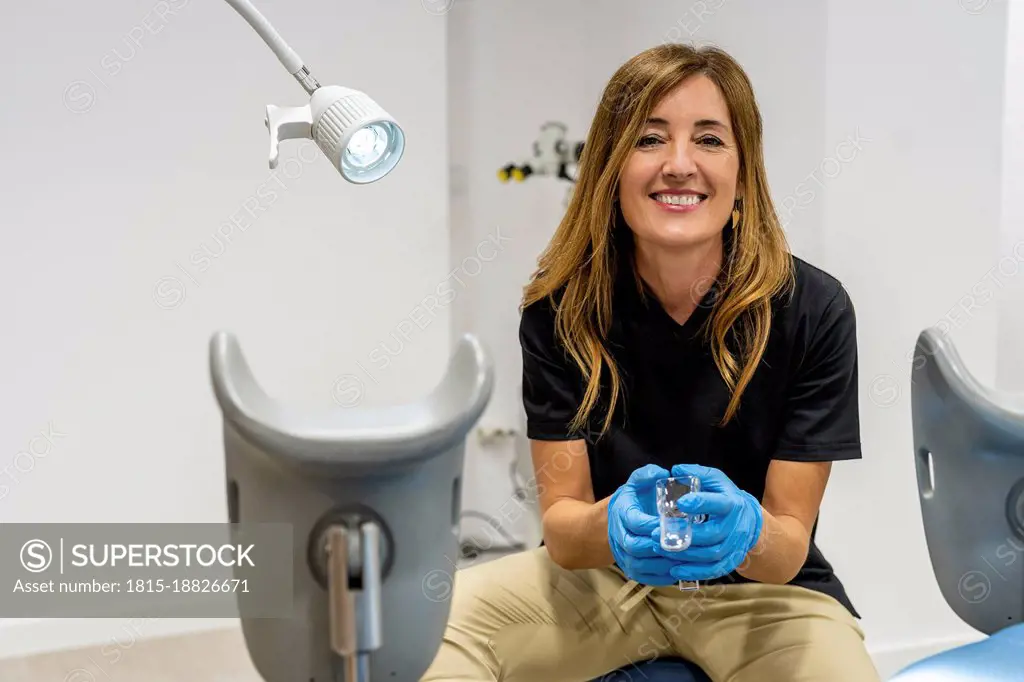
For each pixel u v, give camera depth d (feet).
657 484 3.51
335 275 8.05
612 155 4.25
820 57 6.35
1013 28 6.76
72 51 7.29
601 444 4.62
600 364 4.44
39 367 7.51
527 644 4.42
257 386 2.66
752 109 4.30
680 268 4.43
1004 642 3.36
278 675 2.70
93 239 7.50
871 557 6.76
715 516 3.45
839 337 4.40
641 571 3.58
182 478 7.88
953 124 6.58
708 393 4.50
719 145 4.19
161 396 7.77
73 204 7.43
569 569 4.33
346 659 2.59
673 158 4.11
